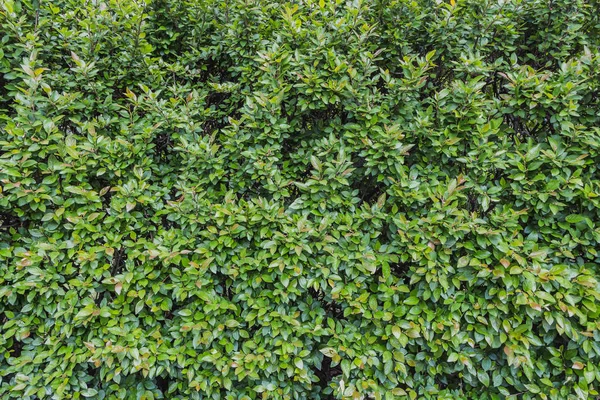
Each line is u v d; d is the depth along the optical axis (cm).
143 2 335
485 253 235
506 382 243
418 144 273
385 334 240
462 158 256
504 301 229
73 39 294
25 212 243
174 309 260
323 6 319
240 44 319
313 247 251
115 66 311
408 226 244
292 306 256
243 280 249
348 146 273
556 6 308
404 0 306
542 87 257
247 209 246
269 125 273
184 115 283
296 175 284
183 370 232
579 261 247
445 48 312
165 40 346
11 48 263
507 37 314
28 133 242
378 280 260
